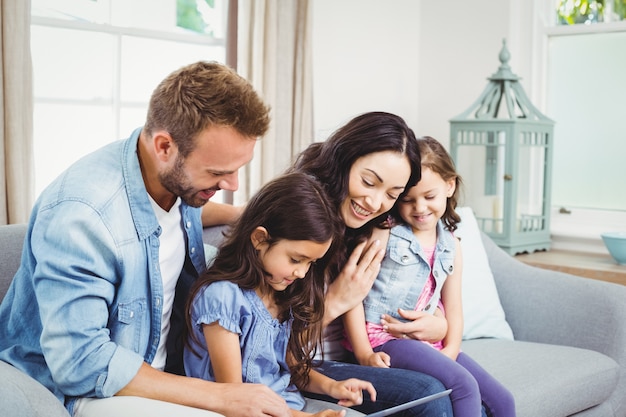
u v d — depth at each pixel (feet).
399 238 6.40
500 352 7.21
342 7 11.21
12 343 4.99
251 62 9.64
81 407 4.53
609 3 11.35
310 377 5.63
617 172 11.43
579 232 11.18
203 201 4.93
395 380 5.54
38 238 4.62
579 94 11.65
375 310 6.35
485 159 10.79
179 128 4.61
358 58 11.49
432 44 12.19
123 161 4.94
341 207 5.81
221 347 5.09
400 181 5.73
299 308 5.50
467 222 8.23
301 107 10.19
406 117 12.25
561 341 7.68
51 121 8.75
